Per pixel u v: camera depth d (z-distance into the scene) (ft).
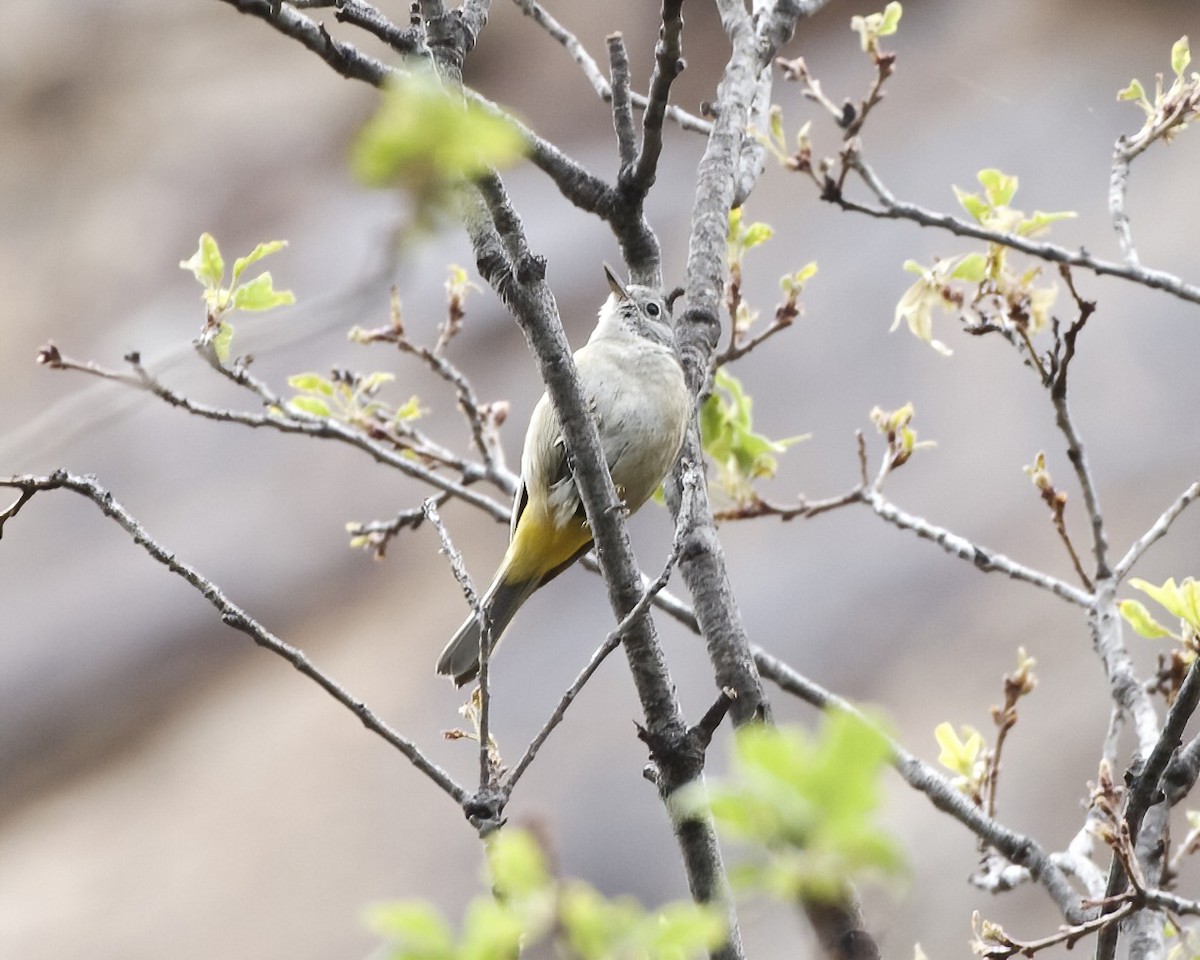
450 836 47.24
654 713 14.53
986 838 18.24
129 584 61.93
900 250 53.83
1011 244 20.65
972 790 19.65
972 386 50.08
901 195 54.85
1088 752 37.88
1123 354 48.03
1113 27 58.18
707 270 19.67
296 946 46.01
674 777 14.01
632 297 21.38
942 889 34.35
